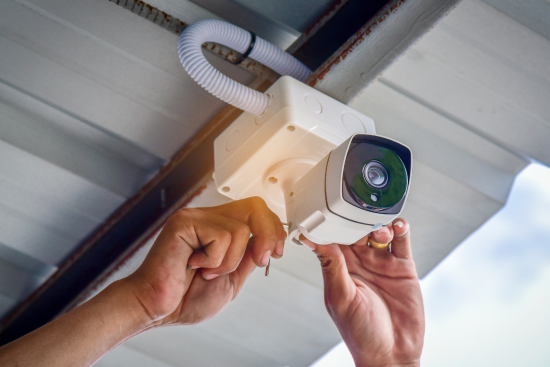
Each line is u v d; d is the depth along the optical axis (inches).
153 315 30.8
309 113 43.4
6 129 57.2
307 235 38.4
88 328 28.6
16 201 63.5
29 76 53.9
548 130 58.5
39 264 71.1
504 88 55.7
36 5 48.9
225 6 49.8
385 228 46.4
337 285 42.4
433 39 52.7
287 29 51.9
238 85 43.2
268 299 73.2
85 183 61.0
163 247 30.8
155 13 48.1
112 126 57.8
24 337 27.8
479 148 62.6
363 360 44.9
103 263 64.6
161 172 60.6
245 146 45.0
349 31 48.6
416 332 45.4
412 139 61.1
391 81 56.6
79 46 51.6
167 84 54.0
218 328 76.2
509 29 51.0
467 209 65.4
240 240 31.4
